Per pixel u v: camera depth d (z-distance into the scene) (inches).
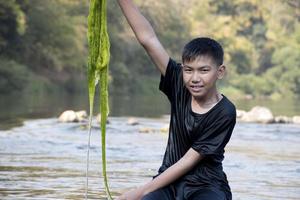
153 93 3181.6
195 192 249.4
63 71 2672.2
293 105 2309.3
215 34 3941.9
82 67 2748.5
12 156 591.2
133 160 585.6
